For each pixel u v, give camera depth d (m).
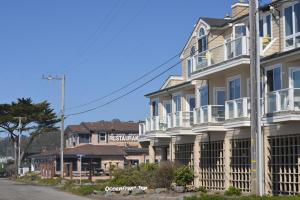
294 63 27.02
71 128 84.31
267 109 27.17
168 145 43.53
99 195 34.28
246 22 33.19
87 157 69.25
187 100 40.97
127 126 84.69
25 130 86.44
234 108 30.25
